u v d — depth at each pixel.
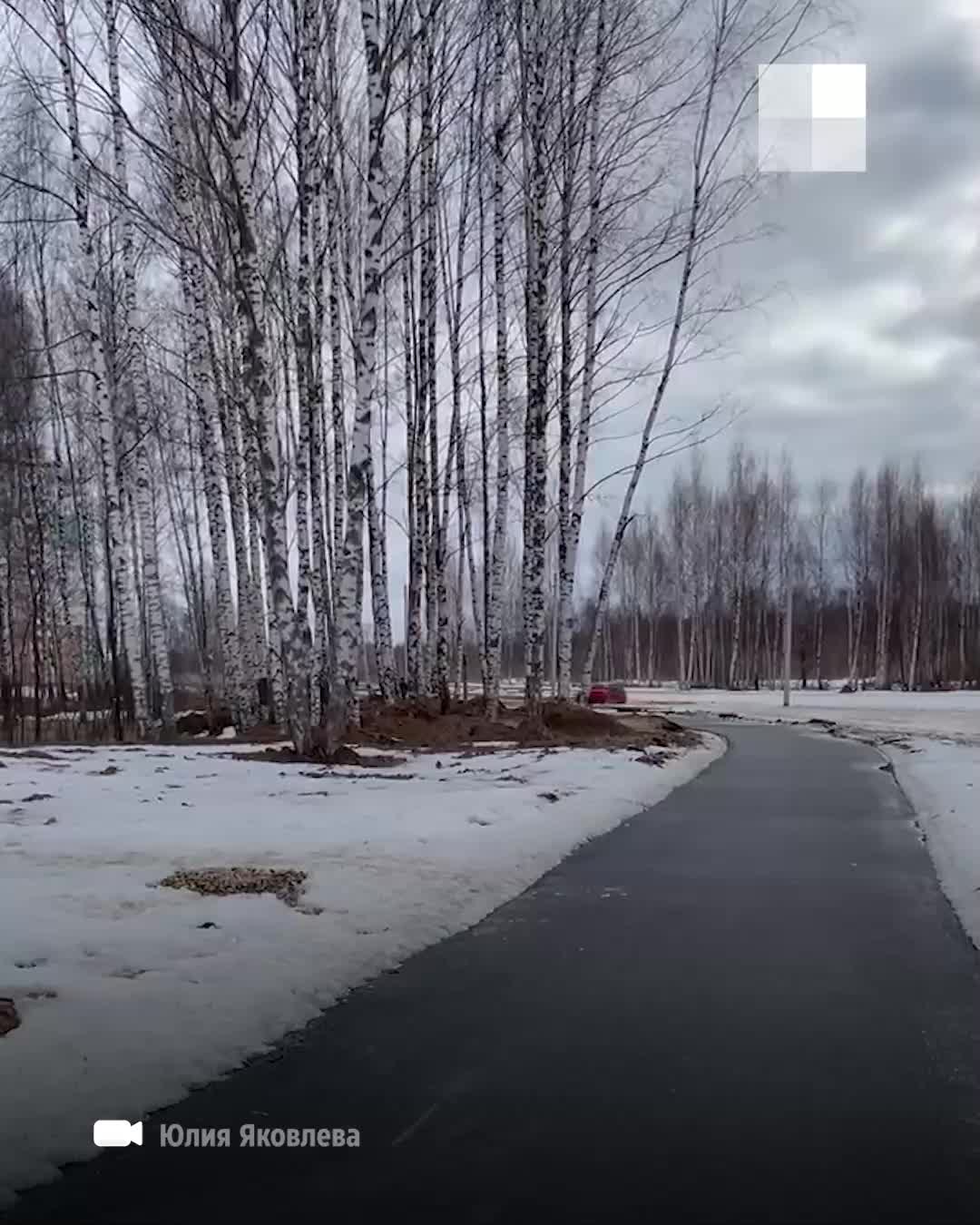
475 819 12.90
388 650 30.55
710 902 9.69
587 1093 5.37
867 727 36.72
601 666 99.31
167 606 56.53
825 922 8.93
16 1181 4.43
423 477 29.95
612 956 7.92
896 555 78.69
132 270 28.02
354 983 7.22
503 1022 6.44
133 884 8.97
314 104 20.88
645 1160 4.65
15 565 42.22
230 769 18.17
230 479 27.95
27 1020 5.82
